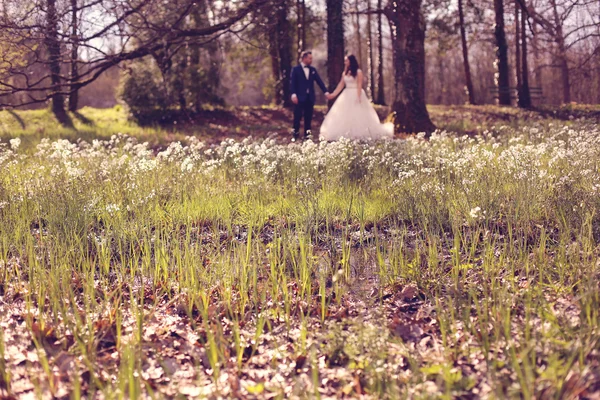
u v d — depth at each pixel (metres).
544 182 6.09
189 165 7.14
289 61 26.34
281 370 3.13
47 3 9.91
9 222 5.39
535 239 4.89
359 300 4.02
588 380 2.59
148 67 20.61
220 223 5.96
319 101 47.03
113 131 16.53
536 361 2.89
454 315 3.56
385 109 23.83
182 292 4.06
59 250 4.55
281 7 13.71
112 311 3.70
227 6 12.60
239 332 3.54
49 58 11.60
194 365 3.20
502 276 4.17
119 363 3.13
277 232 5.58
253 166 8.08
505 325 3.10
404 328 3.52
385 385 2.79
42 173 7.57
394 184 6.72
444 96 56.44
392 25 16.20
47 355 3.21
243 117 21.52
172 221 5.55
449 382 2.71
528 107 25.59
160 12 11.75
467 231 5.34
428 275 4.32
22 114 21.70
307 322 3.67
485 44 42.91
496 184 6.21
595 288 3.35
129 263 4.59
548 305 3.39
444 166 7.32
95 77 11.95
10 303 3.95
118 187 6.63
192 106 21.56
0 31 9.80
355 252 4.99
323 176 7.38
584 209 5.02
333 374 3.03
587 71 21.11
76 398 2.62
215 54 22.45
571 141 8.75
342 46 19.05
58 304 3.58
